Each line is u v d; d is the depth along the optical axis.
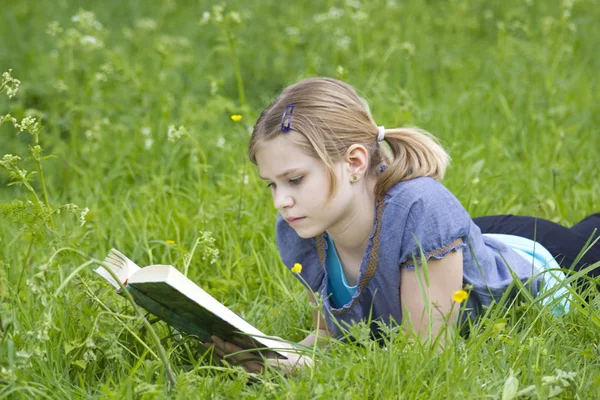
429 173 3.71
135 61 8.94
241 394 3.27
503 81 8.20
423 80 8.63
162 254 5.21
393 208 3.63
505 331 3.56
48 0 11.18
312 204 3.55
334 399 3.09
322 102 3.57
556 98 7.79
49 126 7.80
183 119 6.97
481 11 10.83
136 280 3.34
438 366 3.31
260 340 3.43
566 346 3.57
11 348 3.21
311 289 3.98
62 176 6.82
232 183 6.01
